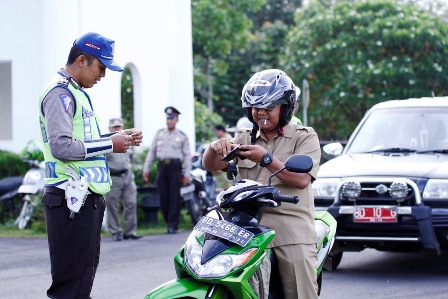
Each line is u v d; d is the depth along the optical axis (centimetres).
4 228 1680
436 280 1096
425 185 1076
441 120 1220
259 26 7562
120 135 689
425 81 3475
